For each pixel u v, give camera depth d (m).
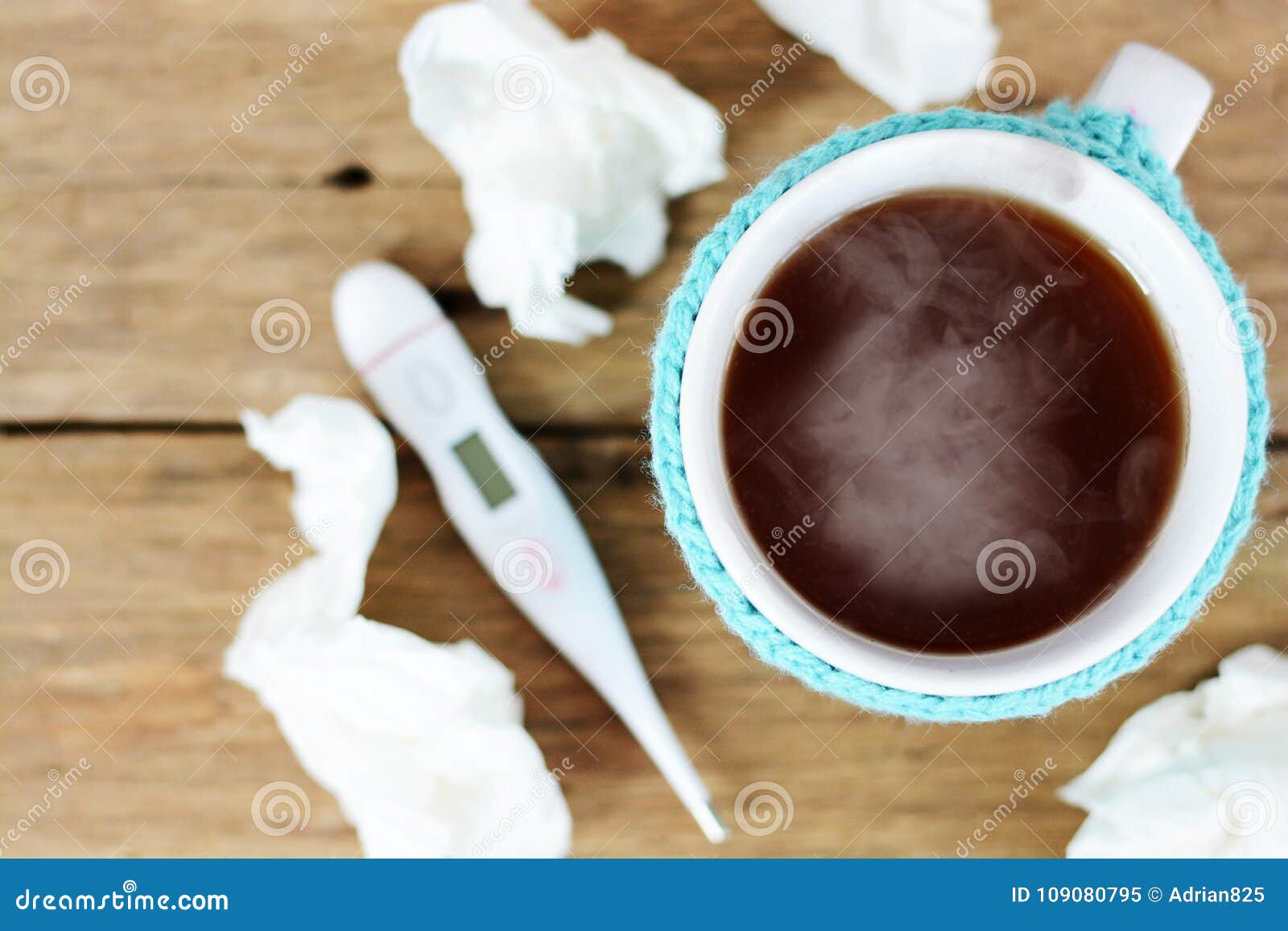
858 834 0.75
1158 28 0.73
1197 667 0.73
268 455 0.76
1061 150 0.52
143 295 0.77
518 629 0.75
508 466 0.74
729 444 0.56
